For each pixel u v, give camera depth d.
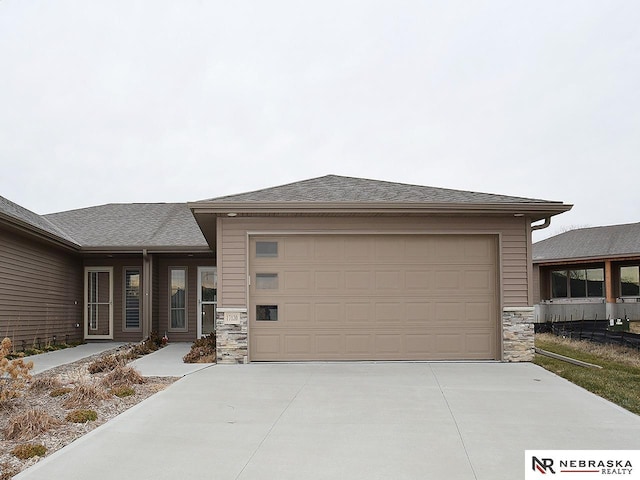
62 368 10.99
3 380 7.56
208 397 7.74
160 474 4.80
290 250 11.07
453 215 10.95
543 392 8.05
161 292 17.45
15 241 12.54
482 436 5.88
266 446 5.56
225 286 10.93
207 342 13.72
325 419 6.57
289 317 10.98
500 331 10.95
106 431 6.06
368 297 11.00
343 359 10.92
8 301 12.17
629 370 10.34
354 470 4.89
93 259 17.34
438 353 10.95
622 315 22.69
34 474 4.78
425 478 4.70
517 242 11.07
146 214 20.02
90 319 17.28
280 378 9.16
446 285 11.05
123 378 8.61
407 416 6.70
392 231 10.96
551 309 22.20
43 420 6.07
